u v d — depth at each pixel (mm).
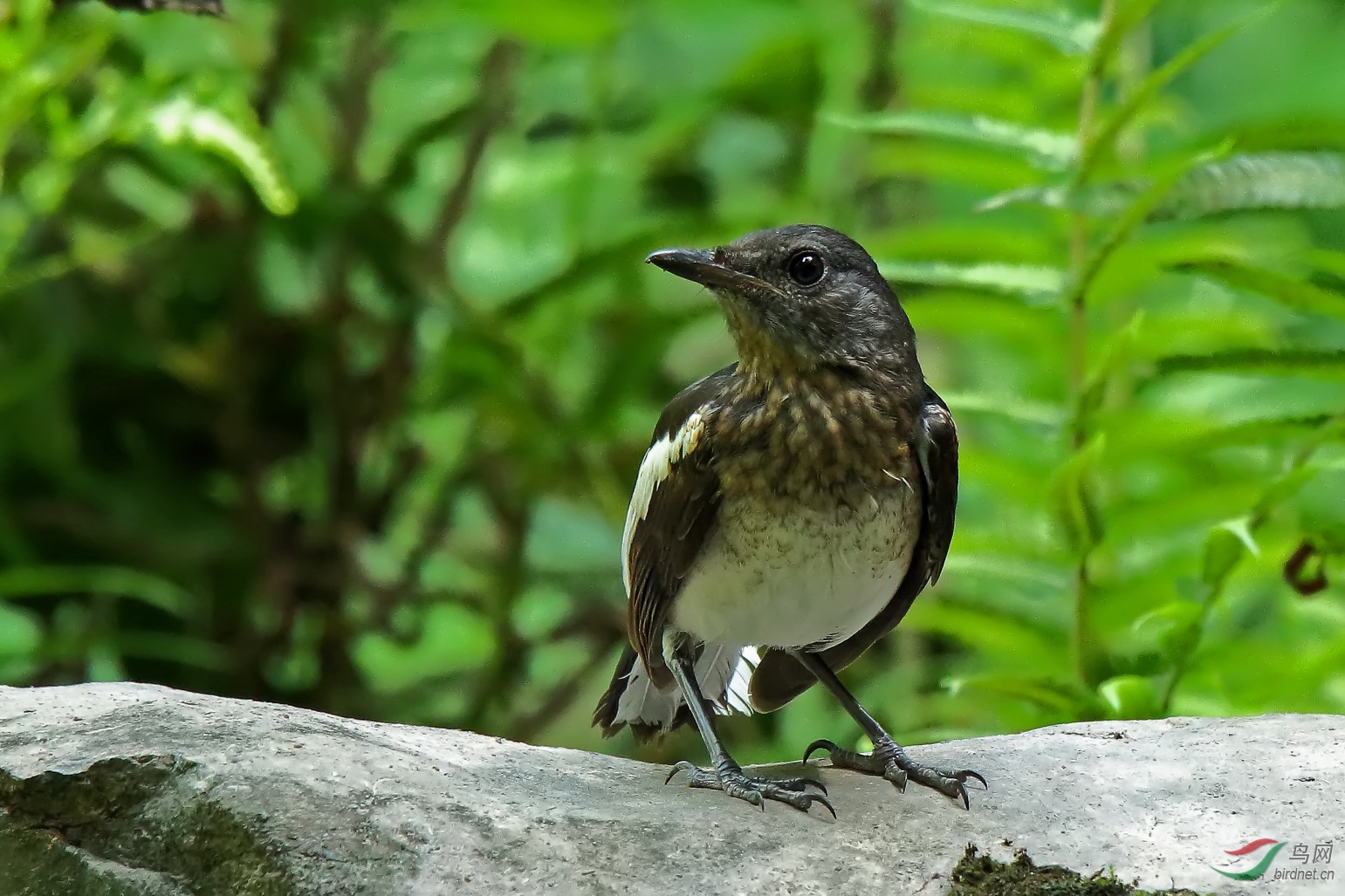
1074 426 8781
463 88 13820
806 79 13438
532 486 12508
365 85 12406
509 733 12797
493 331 12156
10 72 10031
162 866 6250
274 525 12578
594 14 12070
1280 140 8930
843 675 12461
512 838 6199
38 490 11914
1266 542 9500
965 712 10789
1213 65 16125
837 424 7520
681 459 7672
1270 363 8500
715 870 6152
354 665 12977
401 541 13508
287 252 13469
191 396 12508
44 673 12336
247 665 12352
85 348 11914
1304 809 6516
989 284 9375
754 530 7570
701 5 14203
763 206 13797
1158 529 10281
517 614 14953
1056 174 9602
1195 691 9844
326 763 6469
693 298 13203
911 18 13703
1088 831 6445
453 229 12680
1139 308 11344
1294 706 9469
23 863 6352
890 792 7039
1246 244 11609
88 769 6371
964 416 11156
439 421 13555
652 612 8000
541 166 14008
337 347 12438
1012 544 9672
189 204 12312
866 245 10977
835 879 6125
